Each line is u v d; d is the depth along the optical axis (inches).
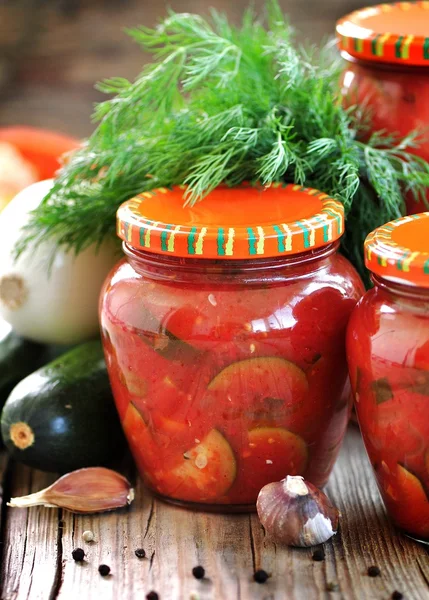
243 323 20.1
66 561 20.7
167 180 22.5
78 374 23.2
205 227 20.0
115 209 23.3
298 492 20.5
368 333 19.7
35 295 24.4
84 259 24.3
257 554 20.7
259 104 22.4
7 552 21.0
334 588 19.9
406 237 19.8
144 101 23.0
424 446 19.6
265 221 20.4
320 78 22.8
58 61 47.8
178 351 20.4
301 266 20.5
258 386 20.4
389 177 22.0
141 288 20.7
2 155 31.7
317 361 20.6
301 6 45.9
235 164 22.2
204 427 20.8
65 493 21.8
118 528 21.5
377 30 22.8
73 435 22.7
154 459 21.5
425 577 20.1
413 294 19.2
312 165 22.1
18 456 23.0
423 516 20.2
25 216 24.4
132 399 21.2
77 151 24.0
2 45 47.7
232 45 22.9
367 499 22.0
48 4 47.4
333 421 21.4
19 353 25.0
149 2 47.2
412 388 19.3
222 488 21.3
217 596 19.9
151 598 19.8
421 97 22.4
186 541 21.0
